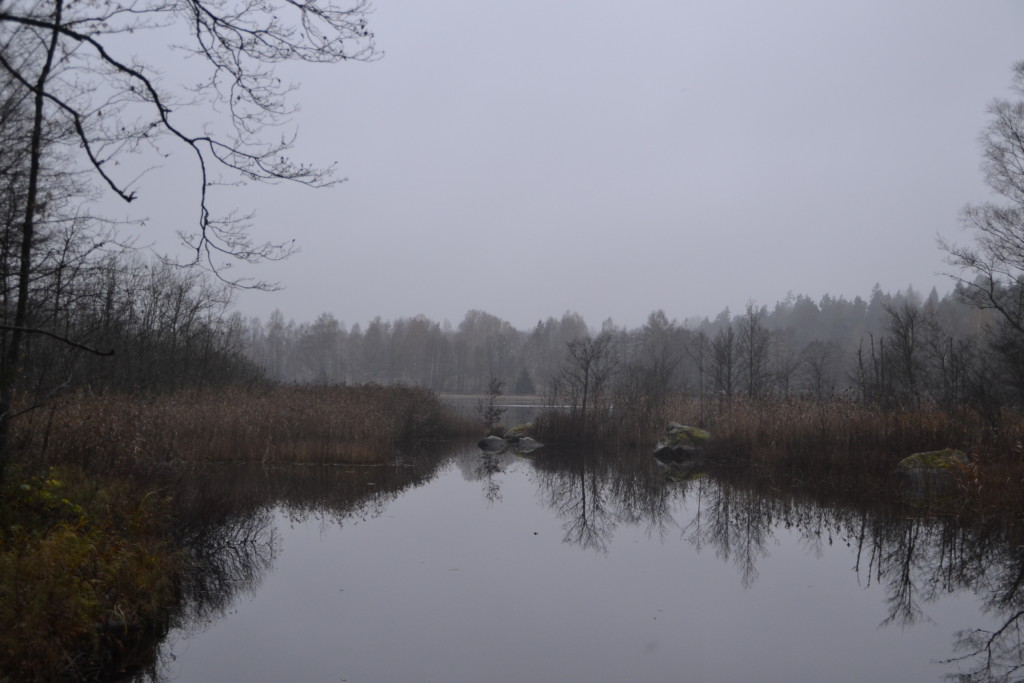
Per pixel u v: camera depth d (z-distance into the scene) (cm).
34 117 828
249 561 1084
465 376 8231
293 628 818
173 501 1161
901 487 1756
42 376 1113
